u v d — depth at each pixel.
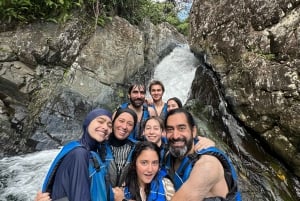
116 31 3.84
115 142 1.34
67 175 1.00
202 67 3.53
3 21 3.21
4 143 2.79
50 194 1.02
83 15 3.61
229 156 2.48
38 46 3.22
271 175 2.36
